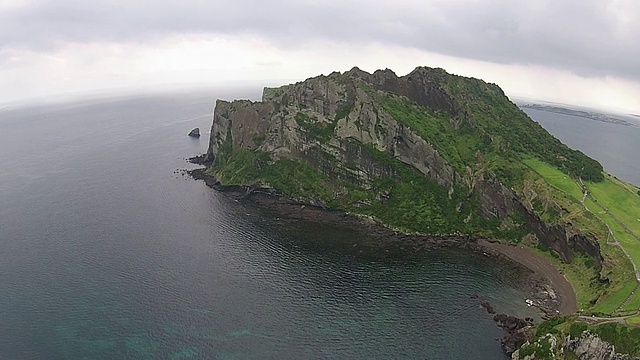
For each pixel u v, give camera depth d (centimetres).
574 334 11225
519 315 13638
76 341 11938
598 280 14750
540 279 15775
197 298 13962
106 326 12531
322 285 15012
